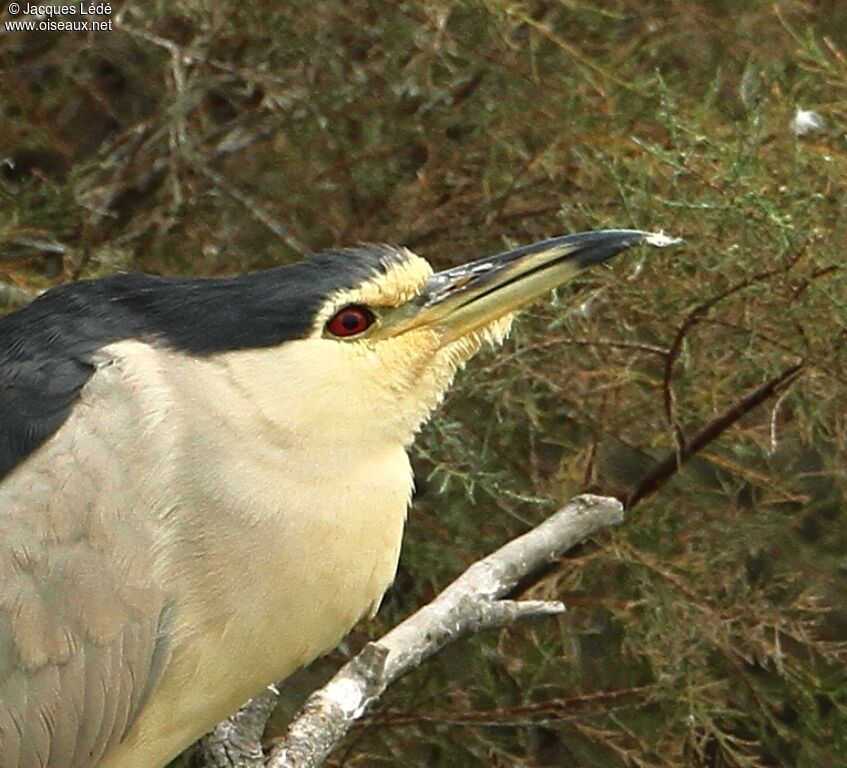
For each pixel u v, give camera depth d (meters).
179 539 7.24
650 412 11.48
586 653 12.06
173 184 11.55
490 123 12.03
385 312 7.38
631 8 12.11
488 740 11.59
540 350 11.23
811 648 11.38
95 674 7.22
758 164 10.36
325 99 12.05
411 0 11.67
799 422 10.90
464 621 8.32
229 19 11.98
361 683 8.17
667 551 11.55
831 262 10.16
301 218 12.40
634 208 10.66
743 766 10.84
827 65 10.77
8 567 7.15
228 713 7.72
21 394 7.30
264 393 7.26
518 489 11.73
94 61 12.64
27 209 11.16
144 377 7.28
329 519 7.36
